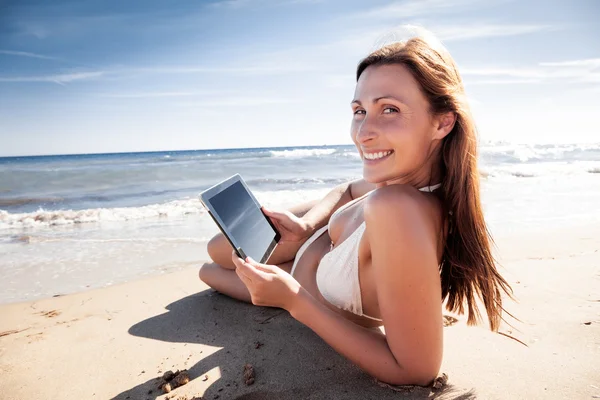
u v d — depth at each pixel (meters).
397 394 1.58
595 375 1.66
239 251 1.70
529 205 7.79
